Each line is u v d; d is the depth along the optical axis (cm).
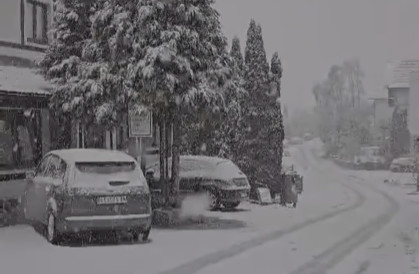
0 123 1662
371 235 1429
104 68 1633
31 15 1866
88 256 1115
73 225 1169
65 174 1207
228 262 1075
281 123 2477
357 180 3809
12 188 1602
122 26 1523
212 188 1948
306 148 8075
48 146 1820
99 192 1188
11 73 1700
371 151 5772
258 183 2409
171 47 1468
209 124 1570
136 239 1303
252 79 2448
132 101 1523
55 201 1201
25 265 1034
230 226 1559
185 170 1988
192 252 1167
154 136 2333
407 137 5384
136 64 1493
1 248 1188
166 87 1461
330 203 2314
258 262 1079
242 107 2441
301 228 1538
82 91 1672
